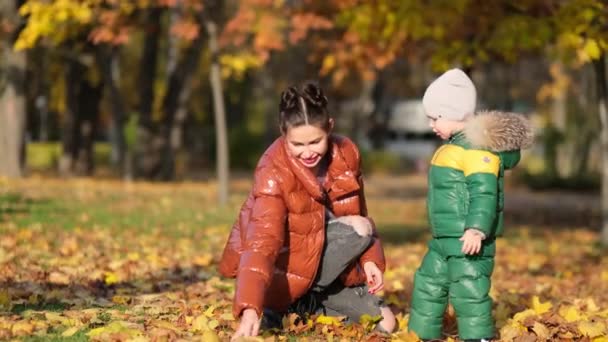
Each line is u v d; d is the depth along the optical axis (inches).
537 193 1338.6
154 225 554.3
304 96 210.7
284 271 224.8
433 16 477.1
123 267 353.4
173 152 1186.6
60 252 388.2
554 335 246.2
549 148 1462.8
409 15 482.3
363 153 1952.5
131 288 307.3
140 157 1179.9
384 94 2219.5
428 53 549.0
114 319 240.2
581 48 448.1
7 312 245.4
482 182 214.5
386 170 1929.1
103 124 2068.2
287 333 227.3
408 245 554.3
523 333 244.2
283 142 222.5
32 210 581.6
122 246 432.5
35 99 1514.5
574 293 350.6
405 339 223.1
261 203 217.2
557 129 1519.4
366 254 231.6
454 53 469.4
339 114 1916.8
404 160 2082.9
